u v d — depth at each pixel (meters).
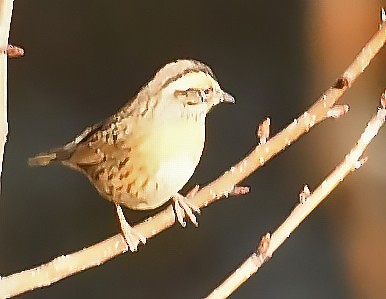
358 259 11.75
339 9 12.39
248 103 12.83
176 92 4.97
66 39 13.08
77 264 4.52
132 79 13.08
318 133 12.23
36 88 12.87
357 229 11.81
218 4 13.07
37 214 12.26
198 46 13.11
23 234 12.15
